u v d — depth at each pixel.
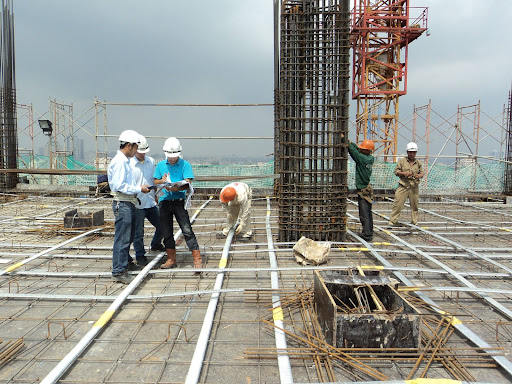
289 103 5.41
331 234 5.77
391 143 17.11
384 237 6.27
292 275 4.42
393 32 15.74
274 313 3.33
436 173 11.54
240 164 11.02
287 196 5.65
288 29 5.35
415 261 5.05
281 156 5.57
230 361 2.68
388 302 3.22
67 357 2.61
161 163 4.61
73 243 5.64
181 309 3.51
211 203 9.77
